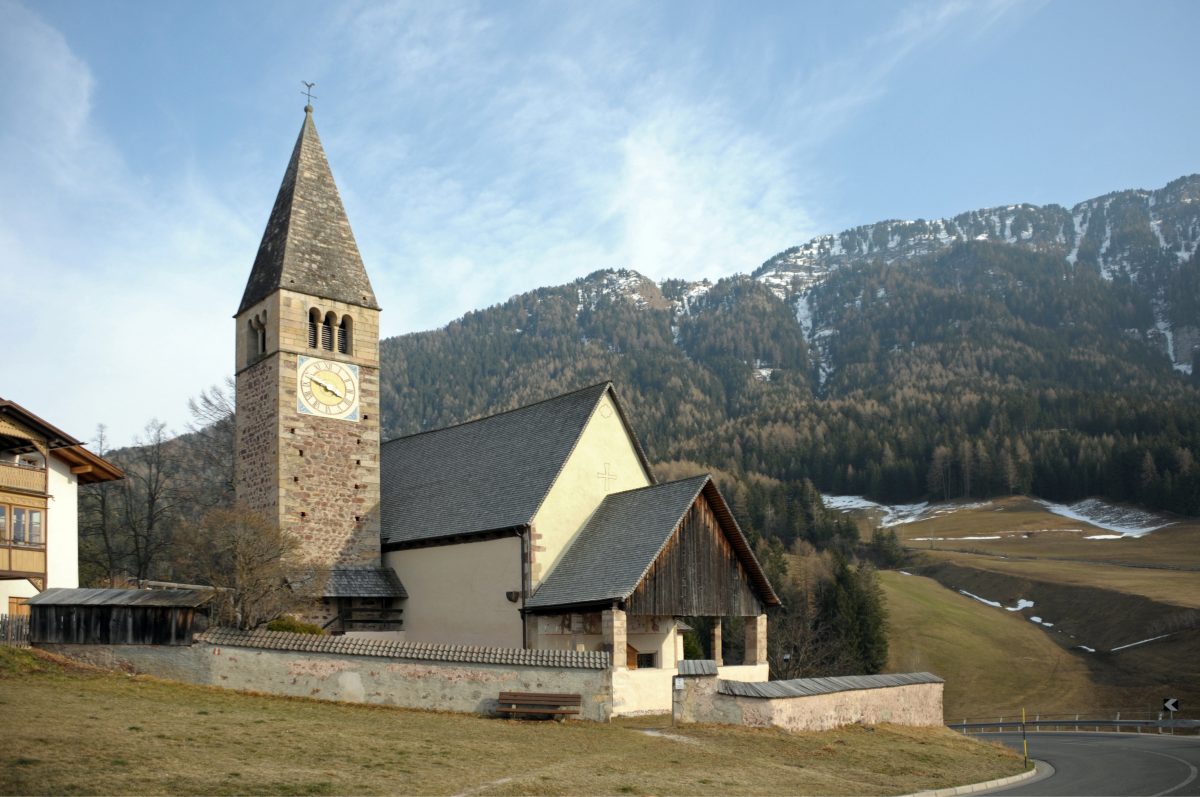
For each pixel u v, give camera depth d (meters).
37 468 45.16
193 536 44.69
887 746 36.03
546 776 24.52
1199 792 29.39
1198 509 193.25
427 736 28.45
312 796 20.58
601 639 43.09
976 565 153.88
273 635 33.94
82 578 72.38
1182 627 106.69
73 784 19.55
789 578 107.06
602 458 49.03
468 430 57.19
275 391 49.56
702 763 28.67
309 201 52.97
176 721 26.30
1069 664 102.94
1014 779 32.66
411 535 50.62
